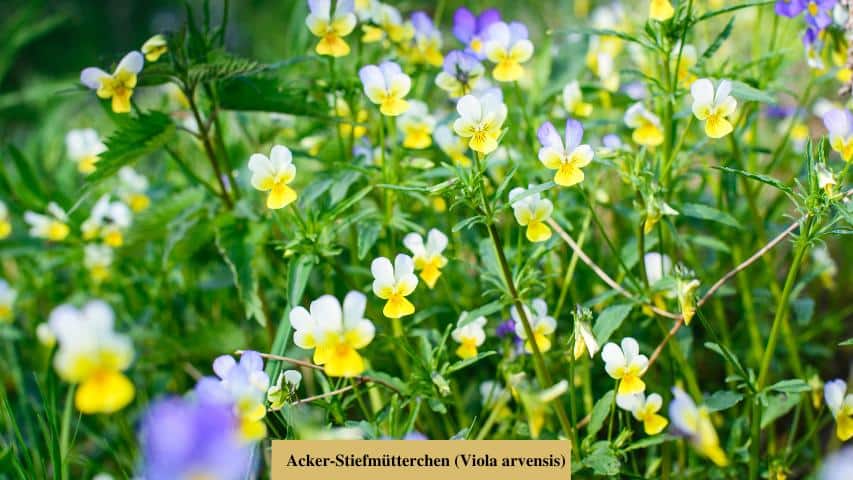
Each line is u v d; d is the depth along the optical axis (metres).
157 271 0.72
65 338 0.46
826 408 0.67
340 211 0.60
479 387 0.67
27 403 0.69
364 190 0.60
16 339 0.71
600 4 1.14
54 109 1.01
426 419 0.63
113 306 0.74
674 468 0.63
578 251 0.59
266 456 0.59
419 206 0.68
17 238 0.74
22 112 1.28
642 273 0.58
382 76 0.59
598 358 0.64
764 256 0.65
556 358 0.63
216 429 0.47
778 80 0.71
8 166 0.84
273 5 1.75
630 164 0.58
